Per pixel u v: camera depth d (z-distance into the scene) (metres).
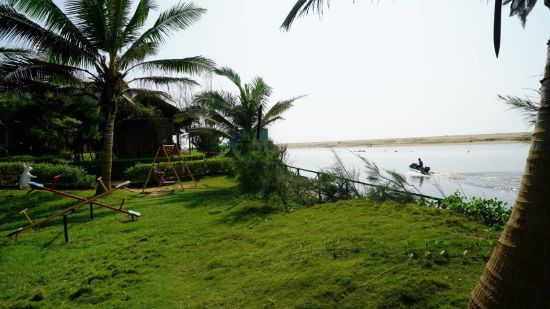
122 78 12.77
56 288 4.76
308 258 4.27
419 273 3.29
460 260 3.52
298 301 3.27
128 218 9.20
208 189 14.70
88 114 21.84
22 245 6.95
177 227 7.82
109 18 11.38
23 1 10.02
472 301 1.91
